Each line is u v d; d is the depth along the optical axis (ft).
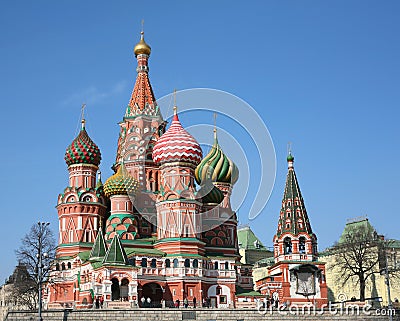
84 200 444.96
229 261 423.23
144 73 490.08
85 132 463.42
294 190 443.32
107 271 370.53
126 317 312.71
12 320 314.35
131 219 426.92
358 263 432.66
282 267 424.05
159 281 397.19
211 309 322.34
